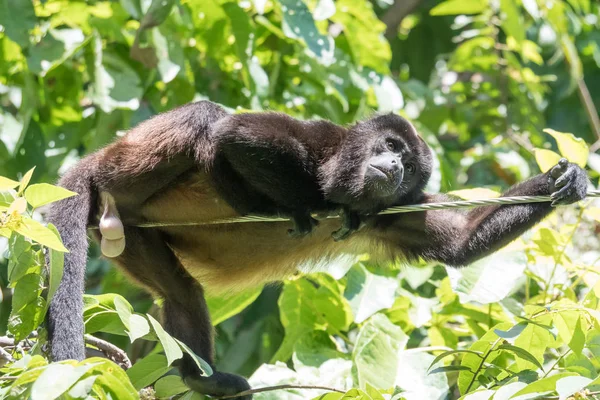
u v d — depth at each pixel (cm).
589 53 1819
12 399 627
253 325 1314
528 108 1625
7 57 1324
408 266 1094
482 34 1680
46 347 777
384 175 978
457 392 942
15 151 1263
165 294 1000
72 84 1339
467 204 885
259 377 962
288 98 1363
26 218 694
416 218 1028
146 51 1213
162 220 993
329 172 1001
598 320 782
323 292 1087
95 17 1262
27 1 1176
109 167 961
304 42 1194
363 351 928
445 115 1603
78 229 902
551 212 951
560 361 904
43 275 771
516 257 996
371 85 1335
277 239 1010
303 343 1050
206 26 1252
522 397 685
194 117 960
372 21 1333
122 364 890
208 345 988
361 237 1061
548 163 975
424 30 1962
